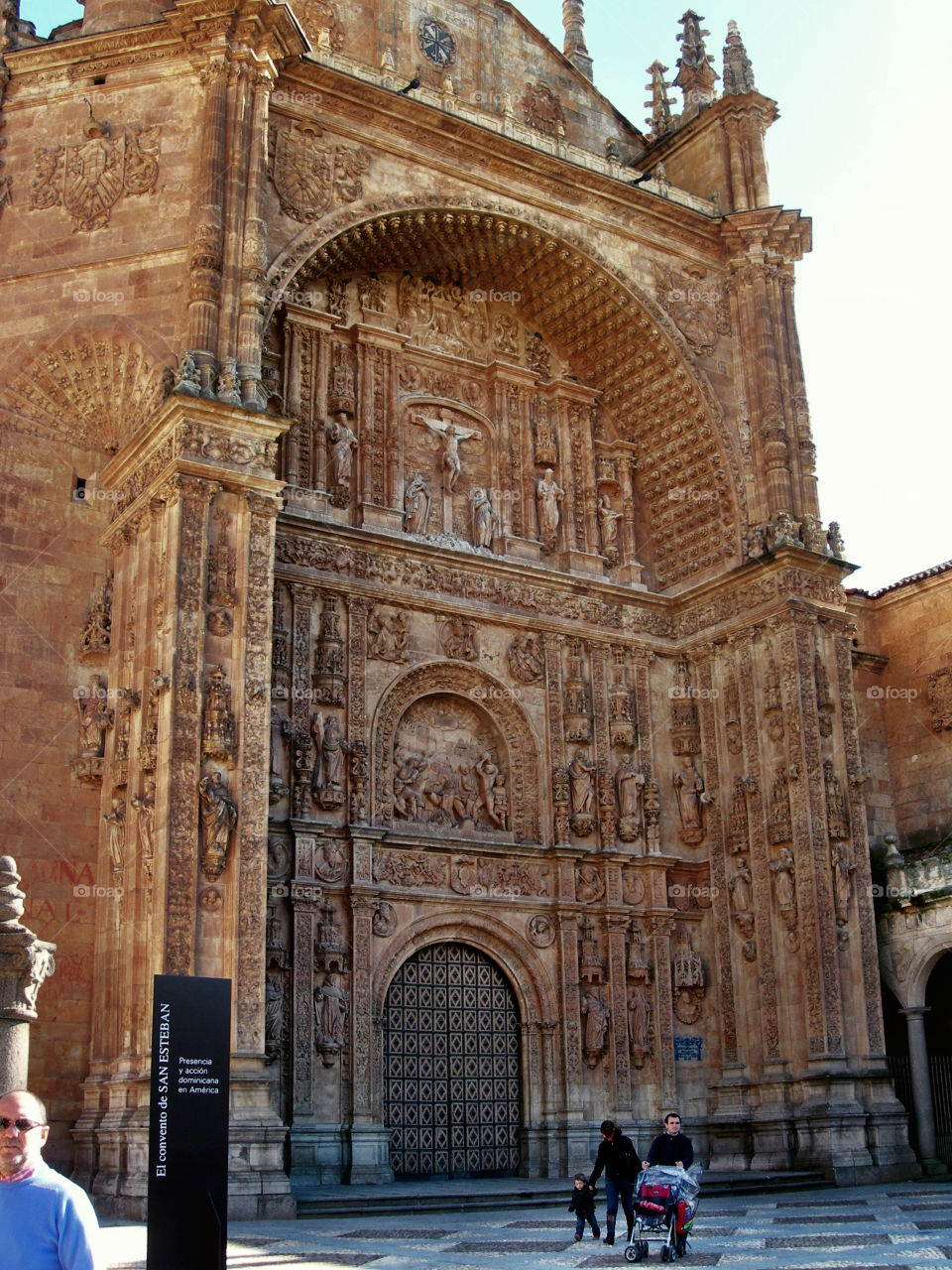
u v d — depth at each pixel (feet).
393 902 96.43
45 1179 20.51
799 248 120.88
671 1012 106.01
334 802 94.17
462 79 118.42
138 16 99.19
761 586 110.11
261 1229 65.87
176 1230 35.88
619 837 108.88
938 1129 108.47
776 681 107.65
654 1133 102.53
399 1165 92.84
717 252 120.37
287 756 93.56
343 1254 54.95
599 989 103.96
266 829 78.02
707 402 114.62
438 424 111.55
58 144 93.40
